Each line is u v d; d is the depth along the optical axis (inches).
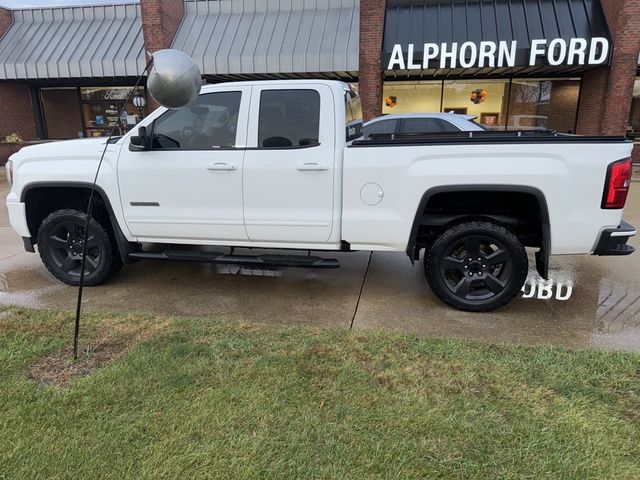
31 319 148.7
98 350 128.3
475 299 158.4
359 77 548.1
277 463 86.7
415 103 617.9
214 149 160.7
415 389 109.9
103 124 732.7
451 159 146.3
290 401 105.2
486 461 87.7
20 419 98.7
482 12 537.3
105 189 169.9
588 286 185.5
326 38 567.5
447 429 96.0
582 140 139.9
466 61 514.6
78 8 678.5
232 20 620.4
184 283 190.5
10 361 121.4
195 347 128.6
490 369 118.7
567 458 88.2
